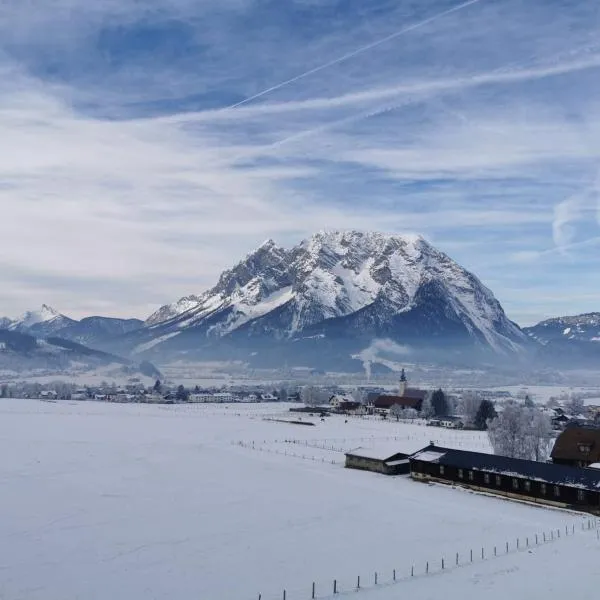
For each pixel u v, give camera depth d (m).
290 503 96.00
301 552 72.06
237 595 59.38
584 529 83.56
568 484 98.25
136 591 60.31
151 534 78.38
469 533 80.75
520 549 73.19
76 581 62.66
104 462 129.12
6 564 67.06
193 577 63.94
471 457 114.94
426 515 90.19
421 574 64.31
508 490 106.19
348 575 64.50
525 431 137.25
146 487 105.31
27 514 86.44
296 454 149.00
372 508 93.81
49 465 123.88
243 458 139.62
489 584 60.03
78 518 85.06
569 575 62.50
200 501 96.12
